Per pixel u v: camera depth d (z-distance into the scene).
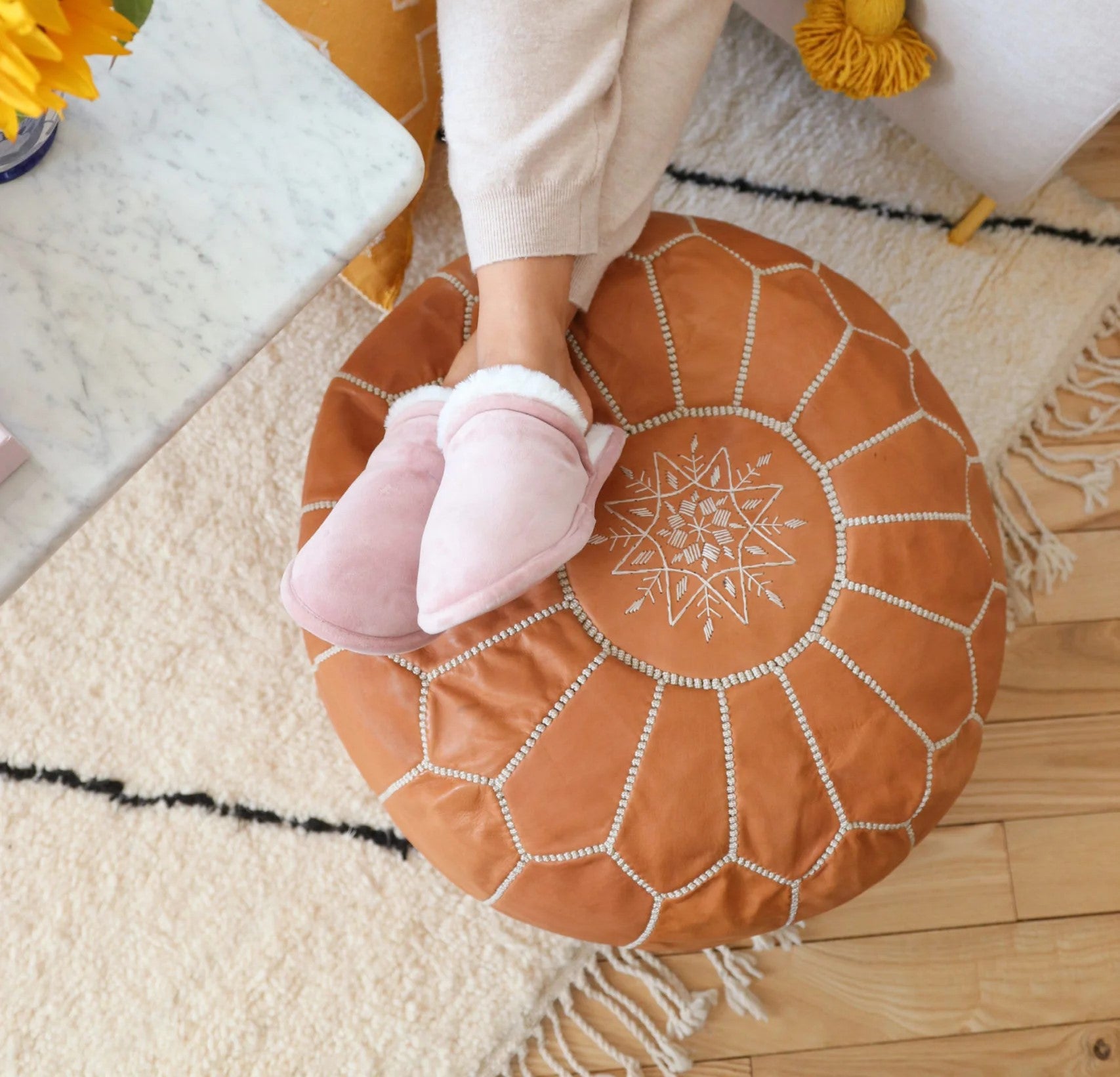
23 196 0.59
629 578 0.81
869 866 0.81
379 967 1.11
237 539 1.18
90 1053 1.08
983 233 1.27
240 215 0.60
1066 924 1.15
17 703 1.13
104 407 0.58
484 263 0.80
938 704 0.81
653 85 0.86
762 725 0.78
